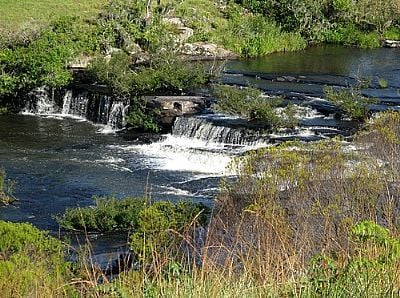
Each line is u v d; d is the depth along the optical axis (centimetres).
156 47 3566
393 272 523
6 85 3117
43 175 2239
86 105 3044
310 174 1358
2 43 3388
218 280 530
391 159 1416
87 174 2252
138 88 2967
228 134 2519
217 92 2834
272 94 3055
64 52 3216
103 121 2959
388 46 4888
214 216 1232
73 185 2144
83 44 3688
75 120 3019
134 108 2853
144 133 2753
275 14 4906
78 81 3212
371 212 835
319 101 2922
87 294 595
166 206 1446
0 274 908
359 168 1380
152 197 2009
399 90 3170
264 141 2441
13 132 2791
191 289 526
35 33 3494
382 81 3253
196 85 3106
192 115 2752
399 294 496
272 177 1378
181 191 2078
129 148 2561
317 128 2534
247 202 1352
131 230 1683
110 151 2522
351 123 2603
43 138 2705
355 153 1622
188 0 4809
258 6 4938
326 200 1179
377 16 5097
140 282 577
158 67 3272
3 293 761
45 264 1114
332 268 543
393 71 3750
